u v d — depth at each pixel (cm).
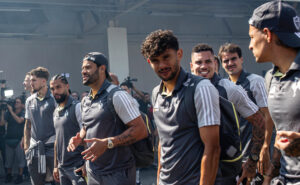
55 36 1494
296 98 145
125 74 1402
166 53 180
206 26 1745
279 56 150
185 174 189
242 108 252
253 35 155
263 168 243
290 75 148
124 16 1585
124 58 1404
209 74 269
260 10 150
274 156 181
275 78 159
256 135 246
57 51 1527
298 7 1330
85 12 1534
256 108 251
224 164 197
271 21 147
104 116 265
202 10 1609
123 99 258
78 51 1553
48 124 414
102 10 1295
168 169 197
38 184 420
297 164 153
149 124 274
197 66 271
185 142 189
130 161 271
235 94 252
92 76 272
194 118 186
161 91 202
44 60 1505
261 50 152
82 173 326
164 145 200
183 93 188
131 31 1605
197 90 184
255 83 313
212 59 271
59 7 1299
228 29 1789
